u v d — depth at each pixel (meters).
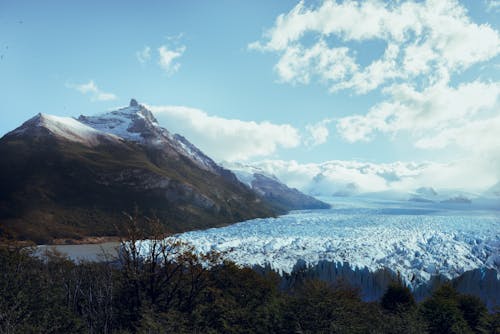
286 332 21.84
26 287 16.59
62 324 15.49
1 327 13.22
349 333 20.80
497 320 29.47
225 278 27.73
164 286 19.86
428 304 31.16
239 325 21.94
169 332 16.52
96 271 21.23
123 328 17.56
